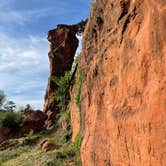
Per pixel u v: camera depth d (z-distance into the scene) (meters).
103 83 13.57
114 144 11.29
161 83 7.38
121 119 10.17
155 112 7.57
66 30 47.78
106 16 14.16
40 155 27.66
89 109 17.11
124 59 10.54
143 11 9.48
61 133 34.81
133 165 9.38
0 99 59.47
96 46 16.31
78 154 24.34
